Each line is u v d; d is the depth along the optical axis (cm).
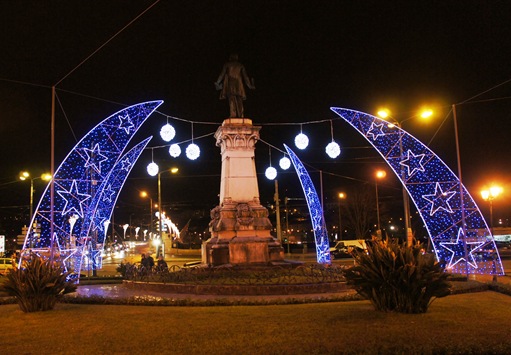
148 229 11756
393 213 8056
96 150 2645
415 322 1049
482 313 1165
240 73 2614
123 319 1190
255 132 2536
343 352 830
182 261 5222
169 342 934
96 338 985
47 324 1147
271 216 8800
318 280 1797
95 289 2041
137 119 2681
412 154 2598
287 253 6238
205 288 1759
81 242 2902
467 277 2212
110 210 3541
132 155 3438
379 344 873
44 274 1371
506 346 849
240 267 2216
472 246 2800
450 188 2605
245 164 2502
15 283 1349
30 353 882
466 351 834
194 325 1092
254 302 1444
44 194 2548
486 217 6775
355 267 1215
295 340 924
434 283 1155
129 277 2206
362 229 7188
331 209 8512
